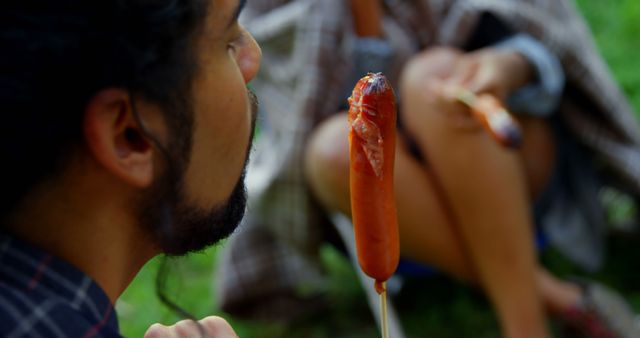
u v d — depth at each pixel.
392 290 2.71
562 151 2.66
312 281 2.75
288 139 2.42
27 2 0.85
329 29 2.41
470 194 2.23
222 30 0.96
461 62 2.34
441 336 2.66
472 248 2.29
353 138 1.02
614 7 4.20
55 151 0.89
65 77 0.86
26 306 0.89
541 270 2.51
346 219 2.44
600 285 2.64
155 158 0.94
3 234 0.94
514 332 2.26
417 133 2.34
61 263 0.94
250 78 1.07
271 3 2.54
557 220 2.64
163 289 1.08
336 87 2.42
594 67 2.55
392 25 2.49
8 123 0.86
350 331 2.75
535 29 2.45
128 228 0.97
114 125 0.90
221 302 2.75
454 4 2.51
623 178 2.67
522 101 2.44
